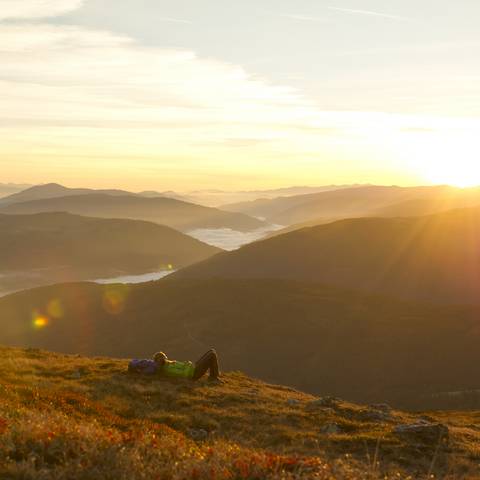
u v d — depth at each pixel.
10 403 14.33
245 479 9.11
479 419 33.41
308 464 10.01
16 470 8.38
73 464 8.88
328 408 25.11
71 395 18.80
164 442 11.13
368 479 10.60
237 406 23.70
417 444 19.62
